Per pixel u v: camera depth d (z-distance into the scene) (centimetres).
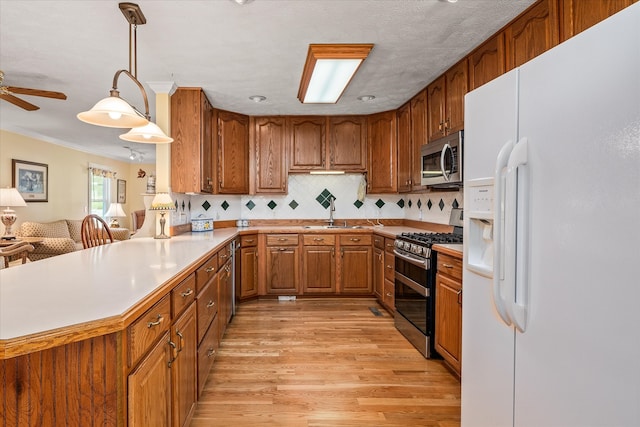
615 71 89
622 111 87
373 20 217
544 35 193
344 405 208
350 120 445
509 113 131
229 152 416
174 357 149
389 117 424
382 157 430
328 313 380
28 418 96
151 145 663
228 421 192
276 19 214
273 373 246
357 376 242
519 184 120
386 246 380
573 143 101
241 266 408
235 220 472
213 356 241
